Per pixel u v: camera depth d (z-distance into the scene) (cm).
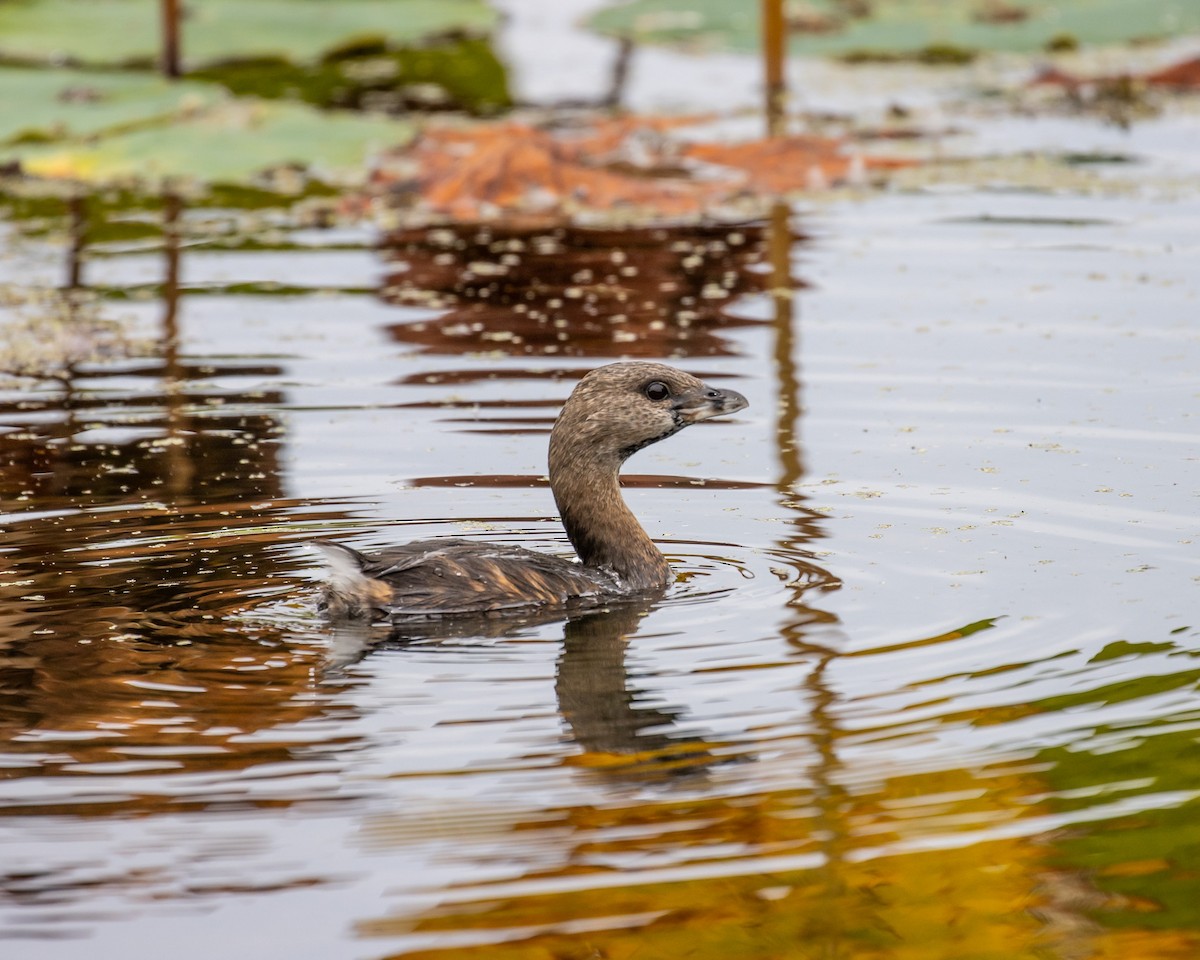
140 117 2519
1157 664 941
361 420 1439
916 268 1881
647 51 3247
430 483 1290
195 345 1675
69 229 2169
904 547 1137
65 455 1359
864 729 871
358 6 3241
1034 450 1322
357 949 692
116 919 710
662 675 943
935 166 2364
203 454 1359
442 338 1683
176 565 1120
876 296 1778
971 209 2134
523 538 1188
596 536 1121
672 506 1236
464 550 1081
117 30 3020
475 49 3250
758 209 2200
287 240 2112
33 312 1792
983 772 826
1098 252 1906
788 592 1067
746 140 2492
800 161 2361
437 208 2262
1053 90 2828
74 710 895
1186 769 822
